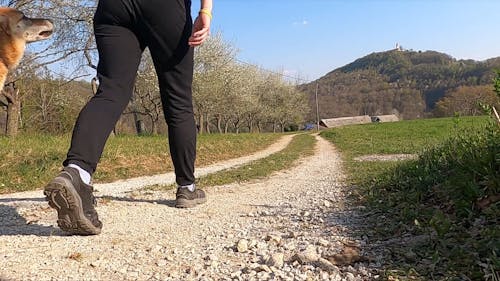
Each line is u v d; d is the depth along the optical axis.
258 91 66.44
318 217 3.99
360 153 15.88
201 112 44.56
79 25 20.62
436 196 3.94
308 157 15.38
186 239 3.26
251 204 4.84
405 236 3.01
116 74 3.40
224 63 43.09
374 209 4.10
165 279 2.42
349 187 6.09
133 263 2.69
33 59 18.62
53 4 18.38
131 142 16.44
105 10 3.43
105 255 2.83
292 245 3.00
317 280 2.31
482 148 4.07
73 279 2.40
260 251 2.90
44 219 3.94
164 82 4.17
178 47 3.86
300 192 5.91
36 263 2.65
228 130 65.25
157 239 3.24
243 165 11.98
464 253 2.42
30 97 32.31
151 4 3.49
